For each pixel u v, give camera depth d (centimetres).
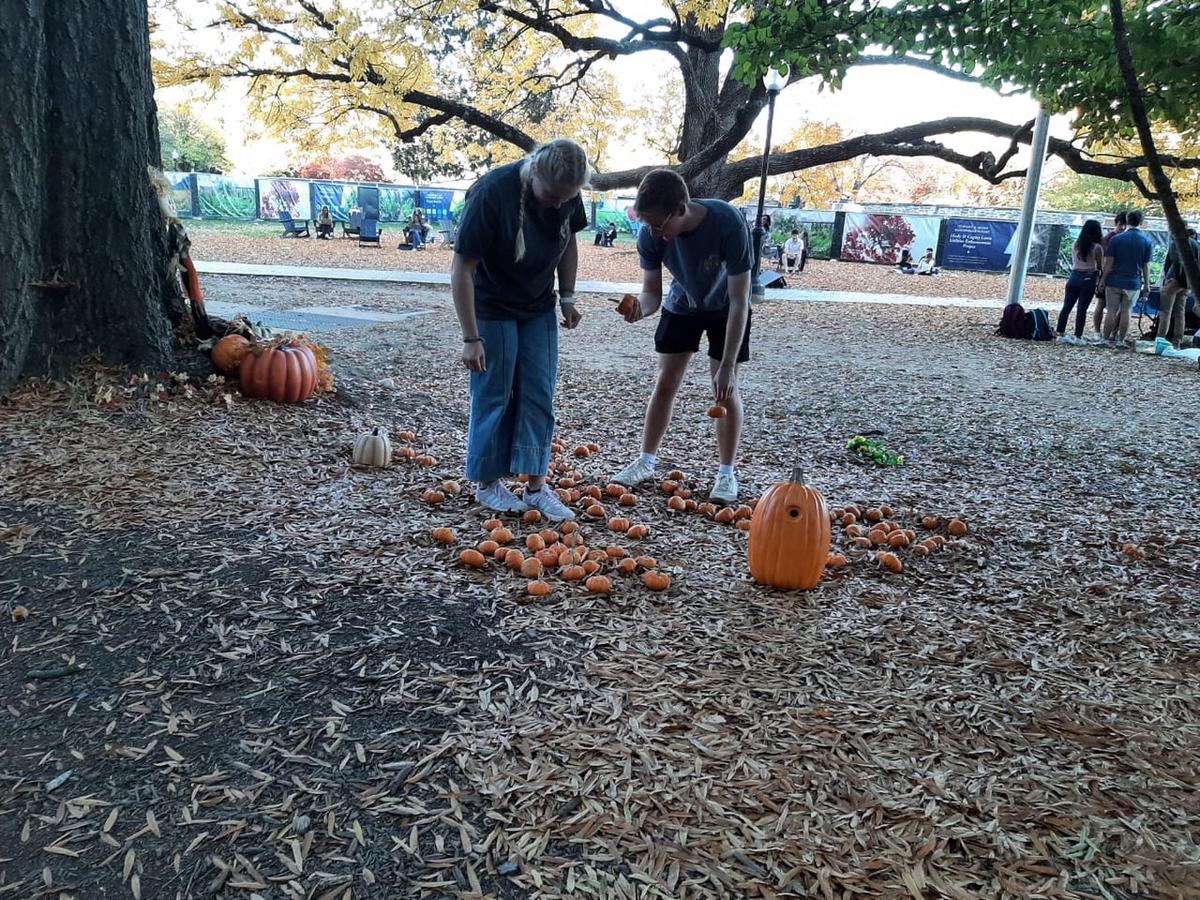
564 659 306
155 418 559
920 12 368
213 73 1758
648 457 532
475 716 267
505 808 225
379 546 400
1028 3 337
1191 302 1446
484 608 344
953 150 1806
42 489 431
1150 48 280
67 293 595
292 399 638
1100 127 351
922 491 564
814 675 305
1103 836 225
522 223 397
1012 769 254
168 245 649
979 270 3569
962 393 936
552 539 420
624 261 3206
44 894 190
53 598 326
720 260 449
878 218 3659
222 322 680
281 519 423
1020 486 588
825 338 1378
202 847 206
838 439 703
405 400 733
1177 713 291
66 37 576
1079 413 851
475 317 423
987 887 205
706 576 393
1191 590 405
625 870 205
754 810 229
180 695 271
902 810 232
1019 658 327
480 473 450
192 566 361
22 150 562
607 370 976
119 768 234
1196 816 236
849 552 434
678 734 263
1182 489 594
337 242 3488
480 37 1967
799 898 199
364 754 245
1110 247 1372
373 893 195
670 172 420
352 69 1658
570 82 2138
